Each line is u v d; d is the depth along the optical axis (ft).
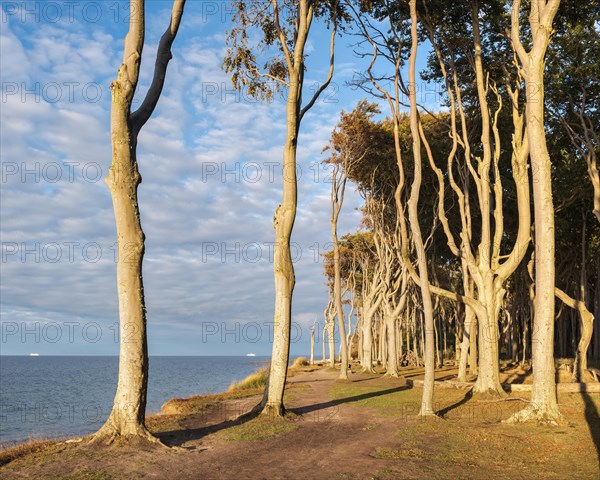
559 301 160.15
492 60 86.69
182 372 318.04
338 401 74.74
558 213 118.52
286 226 60.59
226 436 46.65
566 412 59.36
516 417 53.62
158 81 46.68
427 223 128.47
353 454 39.86
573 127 99.45
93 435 43.70
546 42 57.41
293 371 173.06
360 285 209.67
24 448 40.70
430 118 116.47
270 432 48.65
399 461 37.27
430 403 57.98
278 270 60.03
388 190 131.95
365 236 171.53
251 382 111.34
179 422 55.01
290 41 74.23
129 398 42.29
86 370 387.96
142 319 43.37
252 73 74.43
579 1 72.95
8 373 326.44
